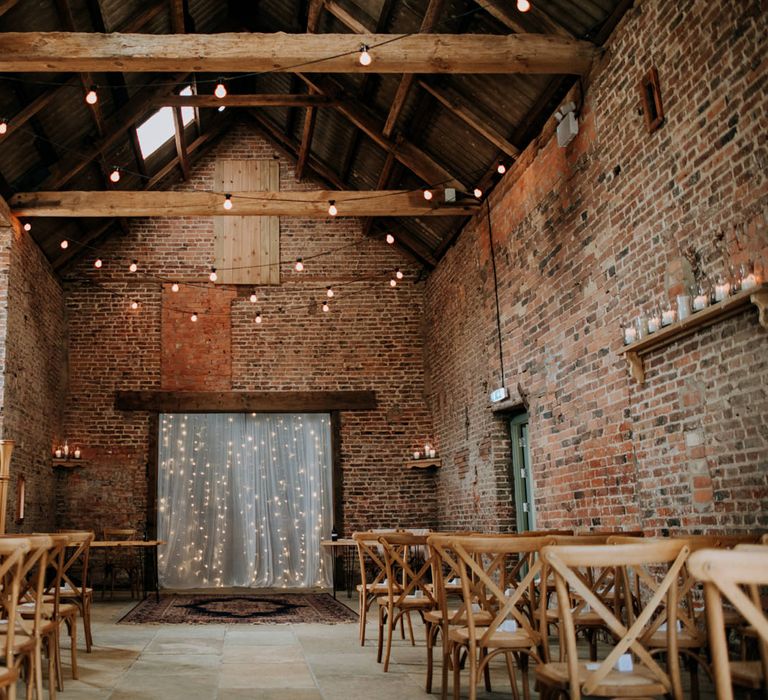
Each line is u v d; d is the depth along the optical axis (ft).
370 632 20.89
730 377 15.06
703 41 16.11
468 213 31.48
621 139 19.67
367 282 40.01
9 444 22.61
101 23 25.71
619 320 19.72
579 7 20.61
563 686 8.19
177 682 14.16
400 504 38.34
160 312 38.50
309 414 40.04
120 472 36.88
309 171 39.93
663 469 17.52
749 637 11.81
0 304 28.55
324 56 20.93
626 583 11.19
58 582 14.11
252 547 38.75
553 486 23.93
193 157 39.19
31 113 25.34
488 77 24.86
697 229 16.35
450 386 35.88
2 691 9.90
